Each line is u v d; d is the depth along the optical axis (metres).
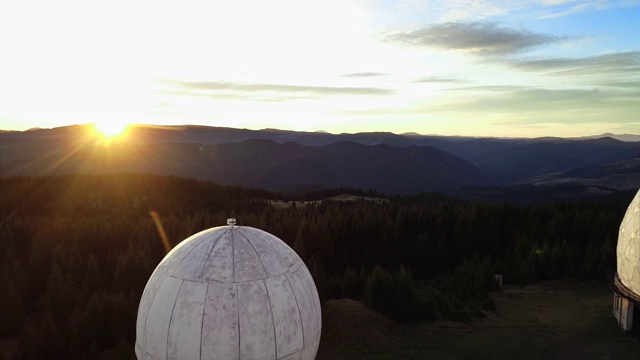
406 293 31.75
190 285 11.12
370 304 31.92
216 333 10.63
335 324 28.89
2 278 31.91
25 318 32.47
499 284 39.72
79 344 26.94
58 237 43.94
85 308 30.50
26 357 26.47
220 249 11.75
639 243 26.52
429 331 30.36
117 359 24.92
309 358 12.07
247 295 10.99
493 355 27.12
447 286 39.38
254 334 10.80
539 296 37.75
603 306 34.19
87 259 38.84
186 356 10.73
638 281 26.66
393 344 28.08
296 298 11.70
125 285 35.03
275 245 12.67
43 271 36.59
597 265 41.56
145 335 11.52
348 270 40.25
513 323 31.88
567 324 31.39
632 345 27.58
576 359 26.44
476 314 33.25
